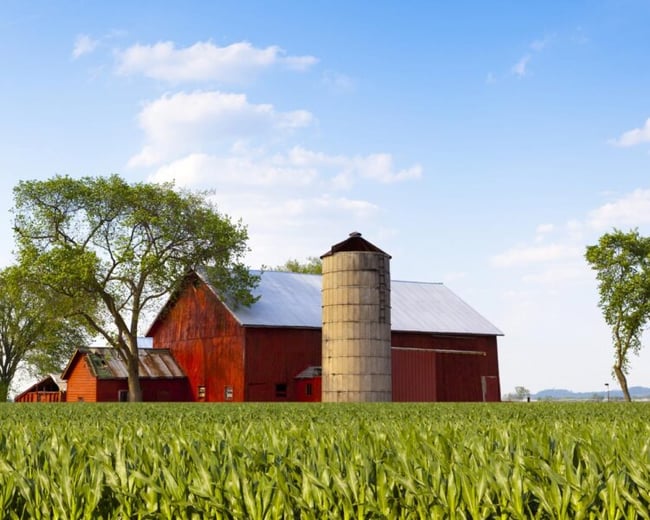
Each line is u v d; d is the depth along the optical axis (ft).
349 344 154.92
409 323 193.67
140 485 16.74
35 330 265.95
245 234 191.83
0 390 241.96
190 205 193.26
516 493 14.42
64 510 16.42
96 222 188.55
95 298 186.60
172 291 187.93
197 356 193.16
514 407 63.98
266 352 179.42
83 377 194.70
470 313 210.79
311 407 65.72
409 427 24.30
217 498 15.71
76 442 20.47
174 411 57.16
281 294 193.98
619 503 14.01
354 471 15.80
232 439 20.45
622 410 56.59
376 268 157.38
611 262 230.89
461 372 193.88
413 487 15.07
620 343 229.66
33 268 179.22
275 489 15.80
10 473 17.28
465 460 16.47
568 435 20.21
